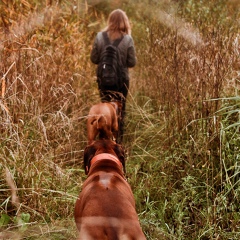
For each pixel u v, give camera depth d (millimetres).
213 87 4379
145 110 5914
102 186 2955
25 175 3764
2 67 4492
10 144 3969
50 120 4477
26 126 4152
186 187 4098
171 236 3602
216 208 3756
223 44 4699
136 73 7211
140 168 4676
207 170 3992
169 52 5344
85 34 6914
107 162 3352
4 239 3100
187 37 5211
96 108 5117
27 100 4516
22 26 5035
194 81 4734
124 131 5914
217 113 4340
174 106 4824
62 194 3766
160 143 4969
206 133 4340
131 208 2820
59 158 4445
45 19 5551
